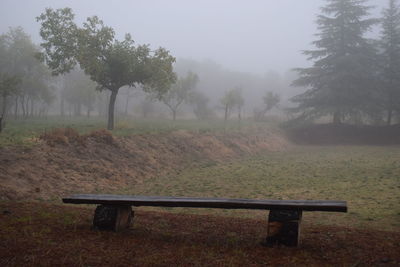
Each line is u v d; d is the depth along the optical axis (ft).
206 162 68.54
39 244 14.62
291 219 16.02
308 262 13.79
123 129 80.18
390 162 67.92
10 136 51.62
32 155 42.80
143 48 80.33
